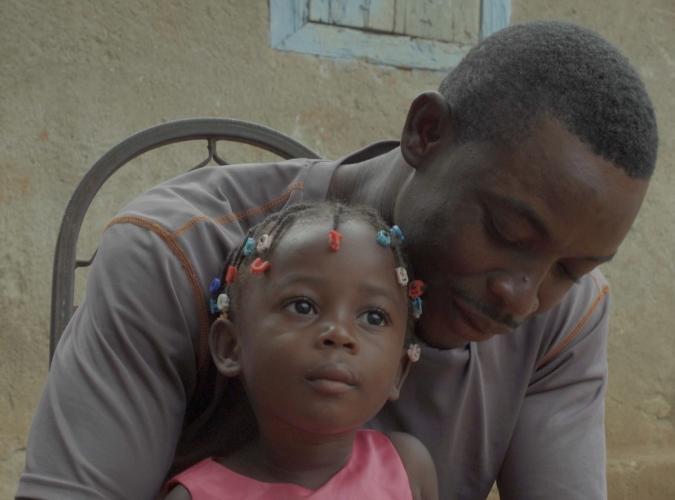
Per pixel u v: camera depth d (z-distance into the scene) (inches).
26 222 124.6
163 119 130.4
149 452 54.0
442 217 51.5
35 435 53.6
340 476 54.3
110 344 54.6
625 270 158.6
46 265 125.4
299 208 55.2
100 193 127.6
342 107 140.7
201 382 58.2
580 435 62.8
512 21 150.3
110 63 128.0
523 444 63.2
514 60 51.0
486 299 51.6
